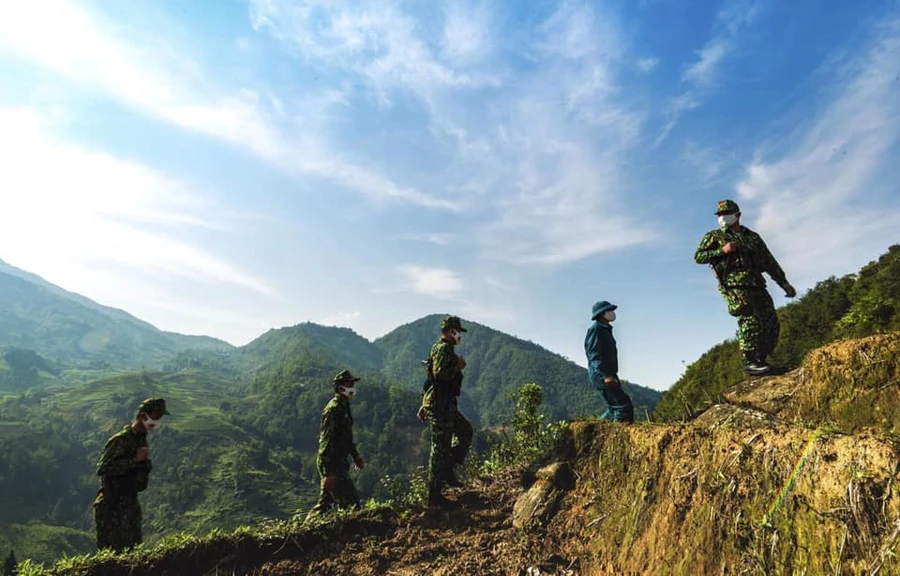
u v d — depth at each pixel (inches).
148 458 217.3
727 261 203.3
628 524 143.1
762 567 96.7
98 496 207.0
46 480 4495.6
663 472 138.7
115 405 6643.7
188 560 185.6
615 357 221.9
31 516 3983.8
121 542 203.3
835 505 88.0
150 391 7421.3
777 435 110.0
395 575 174.9
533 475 205.0
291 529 202.4
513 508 206.5
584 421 200.4
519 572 160.1
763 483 105.2
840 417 138.8
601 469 174.2
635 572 130.9
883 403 130.0
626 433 168.2
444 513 216.5
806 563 89.5
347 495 242.1
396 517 215.8
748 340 197.5
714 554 109.3
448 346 237.0
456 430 243.0
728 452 117.6
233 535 195.8
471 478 292.5
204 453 5078.7
